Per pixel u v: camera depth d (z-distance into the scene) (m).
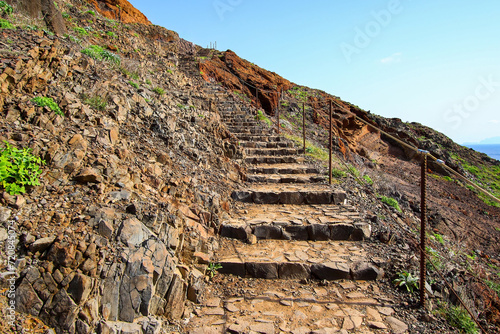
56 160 3.82
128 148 5.23
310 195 6.95
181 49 22.91
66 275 2.82
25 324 2.51
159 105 7.44
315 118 19.89
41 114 4.24
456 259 7.34
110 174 4.17
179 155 6.47
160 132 6.42
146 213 3.86
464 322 3.59
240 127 11.97
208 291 4.09
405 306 3.89
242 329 3.33
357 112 23.69
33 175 3.44
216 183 6.82
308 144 11.87
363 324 3.50
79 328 2.64
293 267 4.55
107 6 21.58
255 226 5.58
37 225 3.09
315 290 4.23
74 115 4.77
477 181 23.12
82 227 3.24
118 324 2.88
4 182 3.20
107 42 12.39
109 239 3.29
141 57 12.48
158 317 3.27
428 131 31.17
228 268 4.57
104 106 5.44
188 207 5.02
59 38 7.28
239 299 3.98
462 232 12.40
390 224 6.29
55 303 2.67
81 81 5.62
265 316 3.61
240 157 9.06
